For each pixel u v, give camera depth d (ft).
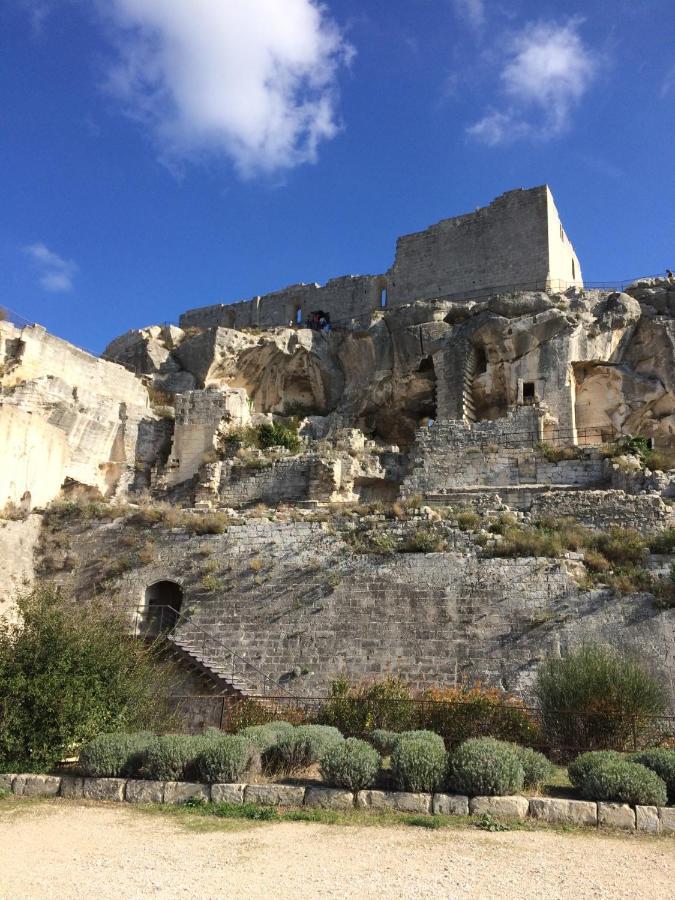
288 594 84.38
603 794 41.04
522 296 150.51
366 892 29.14
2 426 99.45
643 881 31.01
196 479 133.49
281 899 28.37
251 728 55.06
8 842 36.88
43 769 51.24
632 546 80.53
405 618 79.51
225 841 36.52
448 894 28.99
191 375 170.40
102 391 147.64
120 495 130.00
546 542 80.53
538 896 29.01
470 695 65.62
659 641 71.77
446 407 149.59
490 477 113.91
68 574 94.17
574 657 64.69
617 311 142.00
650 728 58.18
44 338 137.39
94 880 30.66
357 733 60.70
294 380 179.42
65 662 56.44
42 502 109.09
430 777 43.16
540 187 176.35
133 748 49.34
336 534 86.69
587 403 144.15
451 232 185.47
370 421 167.63
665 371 140.36
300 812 41.60
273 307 209.87
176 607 94.17
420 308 161.48
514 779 42.63
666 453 114.21
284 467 124.67
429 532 84.17
